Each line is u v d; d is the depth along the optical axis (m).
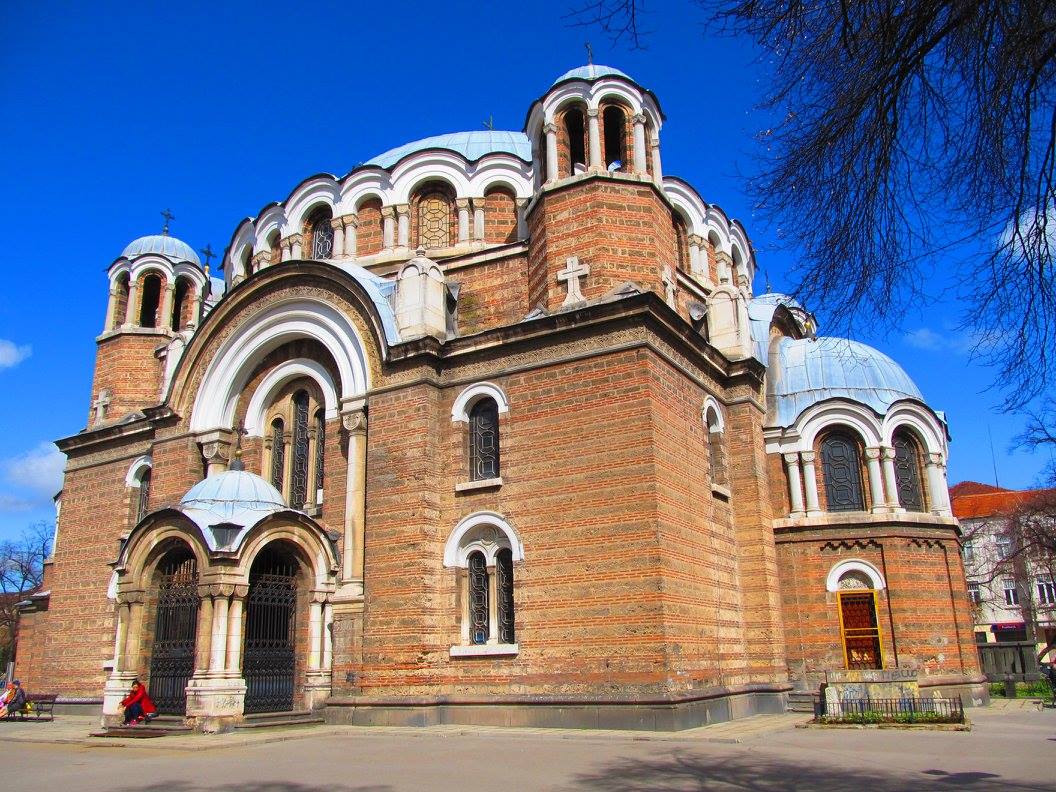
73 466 34.47
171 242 38.66
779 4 8.87
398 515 23.19
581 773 13.59
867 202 9.48
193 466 28.30
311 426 27.48
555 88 26.95
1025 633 71.56
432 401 24.00
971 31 8.53
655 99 27.50
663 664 19.80
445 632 22.55
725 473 26.00
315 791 12.52
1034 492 67.12
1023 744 17.00
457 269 27.61
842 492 29.56
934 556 28.86
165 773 14.79
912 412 30.20
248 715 22.19
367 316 25.38
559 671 20.86
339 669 23.27
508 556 22.75
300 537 24.05
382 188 31.09
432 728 20.70
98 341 37.34
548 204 25.59
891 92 8.93
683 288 28.92
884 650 27.47
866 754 15.55
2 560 85.88
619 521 21.02
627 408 21.61
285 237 32.59
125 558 24.27
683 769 13.90
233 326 28.55
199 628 21.98
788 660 27.86
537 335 23.11
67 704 30.91
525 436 22.81
